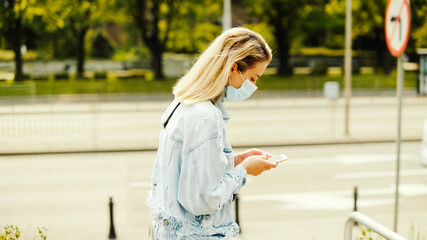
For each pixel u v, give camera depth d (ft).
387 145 43.55
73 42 159.94
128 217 23.57
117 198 27.04
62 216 23.72
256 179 31.19
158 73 117.29
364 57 154.51
